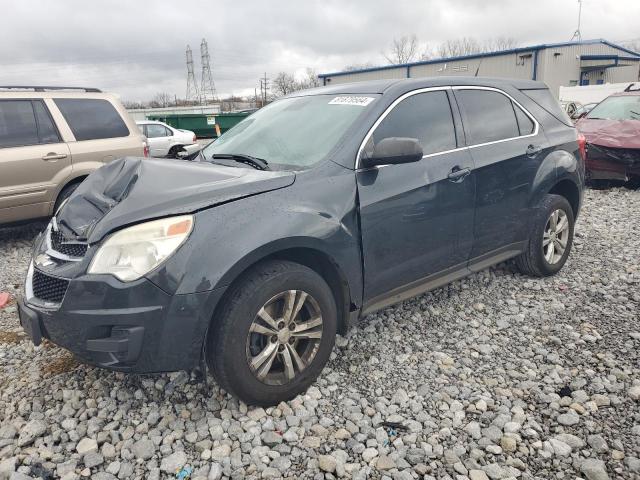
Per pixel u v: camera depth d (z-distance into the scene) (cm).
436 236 355
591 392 297
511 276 474
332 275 312
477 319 394
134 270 248
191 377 312
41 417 286
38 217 636
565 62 3338
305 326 290
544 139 442
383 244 323
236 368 265
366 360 338
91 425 277
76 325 253
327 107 360
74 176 646
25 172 613
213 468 243
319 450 258
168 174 291
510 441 258
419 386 309
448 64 3634
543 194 435
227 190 272
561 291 441
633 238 589
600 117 952
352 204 305
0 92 615
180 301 248
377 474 241
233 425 273
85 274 253
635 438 259
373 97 346
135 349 249
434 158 354
